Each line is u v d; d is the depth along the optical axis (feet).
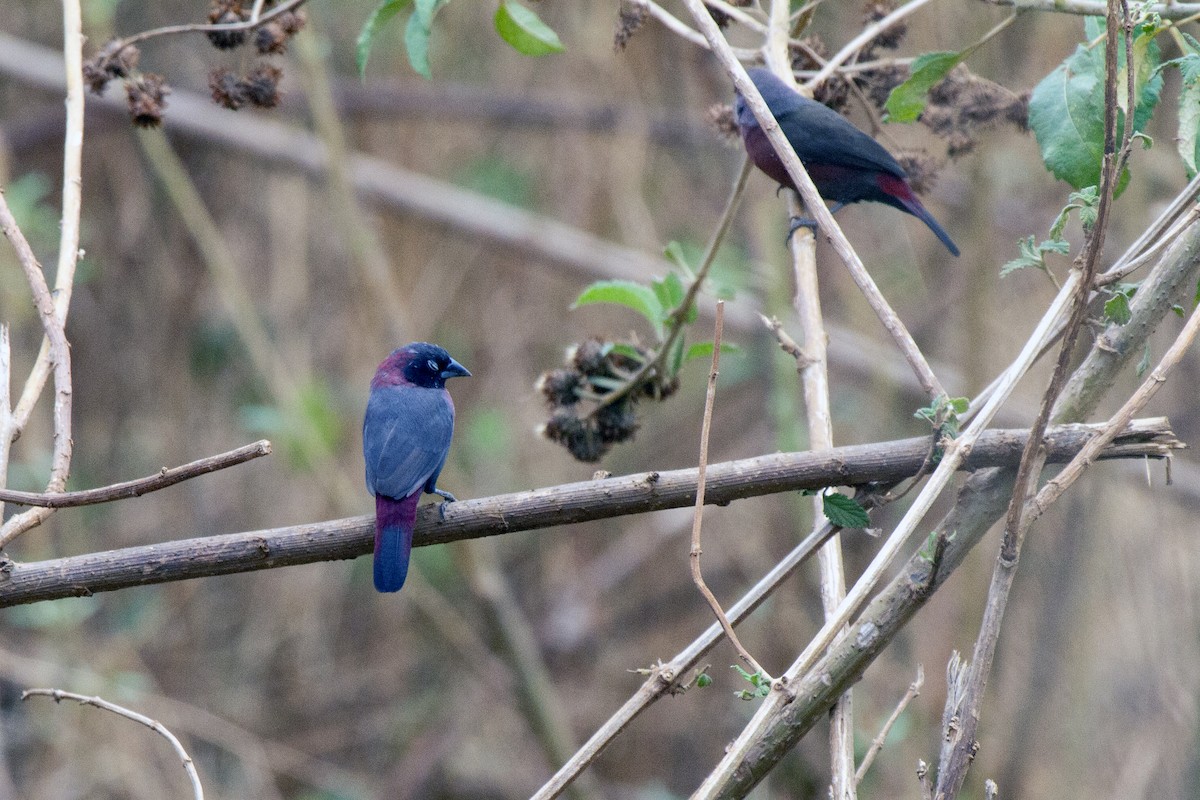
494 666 45.50
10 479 47.14
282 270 53.11
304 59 43.16
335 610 53.42
